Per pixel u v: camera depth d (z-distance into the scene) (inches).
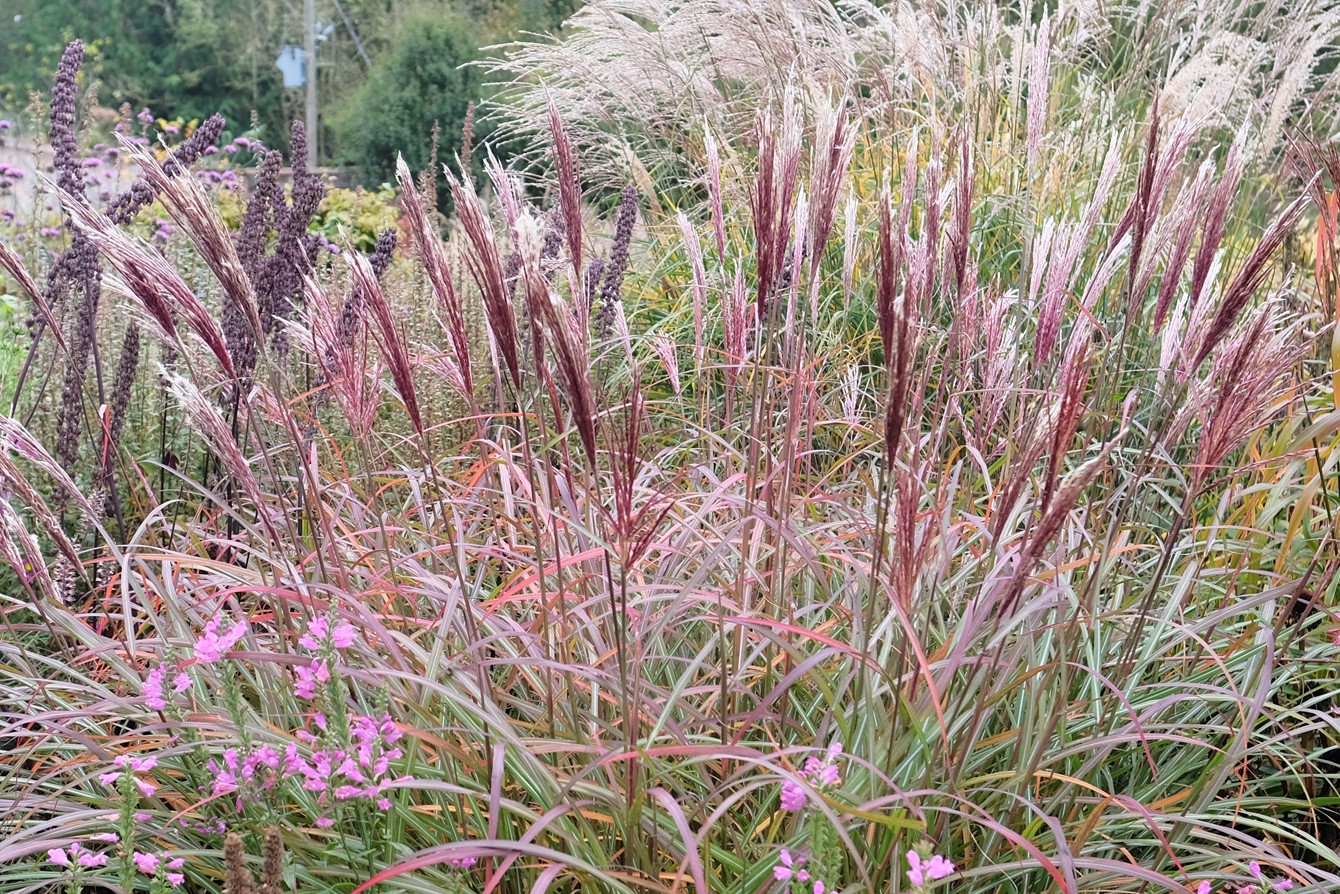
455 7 954.1
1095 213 109.1
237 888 65.5
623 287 234.8
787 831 91.1
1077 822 93.6
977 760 94.3
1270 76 262.4
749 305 128.3
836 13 263.6
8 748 114.5
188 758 93.0
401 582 113.0
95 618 131.0
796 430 105.7
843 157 102.4
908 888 83.4
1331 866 113.7
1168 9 259.1
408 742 88.0
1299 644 121.2
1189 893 76.8
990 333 118.6
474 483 124.4
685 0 277.1
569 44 292.2
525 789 88.2
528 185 301.6
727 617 85.7
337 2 1513.3
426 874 86.7
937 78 237.1
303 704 106.3
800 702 105.0
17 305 258.8
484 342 183.0
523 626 110.4
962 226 106.8
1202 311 104.7
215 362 142.6
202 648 81.1
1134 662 106.7
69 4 1549.0
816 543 111.4
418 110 672.4
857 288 190.7
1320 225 151.5
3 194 294.4
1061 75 266.1
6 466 95.0
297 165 140.4
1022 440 115.2
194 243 89.2
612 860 84.0
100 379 131.4
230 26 1567.4
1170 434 100.2
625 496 77.9
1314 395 156.2
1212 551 130.2
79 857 78.5
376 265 125.3
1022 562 77.9
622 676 81.5
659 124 277.1
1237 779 110.2
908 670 95.5
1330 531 113.3
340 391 117.5
